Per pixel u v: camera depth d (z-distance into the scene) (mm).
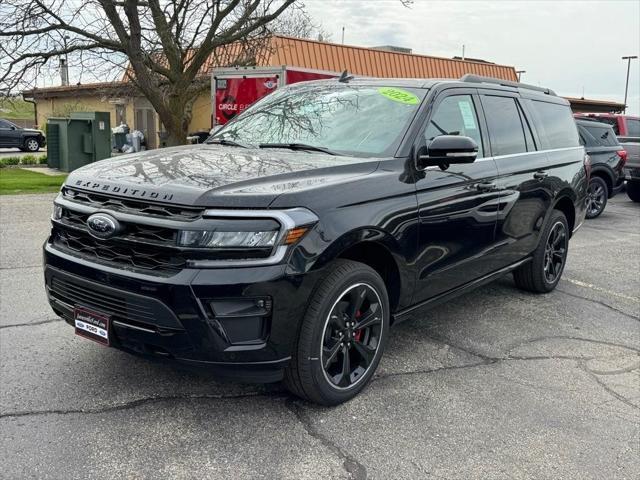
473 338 4848
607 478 3025
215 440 3191
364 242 3559
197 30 15625
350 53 22516
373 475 2959
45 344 4340
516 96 5547
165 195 3098
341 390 3564
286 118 4578
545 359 4477
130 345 3238
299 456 3084
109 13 14258
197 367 3117
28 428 3225
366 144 4074
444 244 4230
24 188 13500
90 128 18125
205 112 24188
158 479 2850
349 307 3572
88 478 2832
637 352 4699
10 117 50156
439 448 3219
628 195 14766
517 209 5160
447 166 4180
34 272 6227
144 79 15234
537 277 5957
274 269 3031
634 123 15156
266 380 3244
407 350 4539
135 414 3418
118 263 3217
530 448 3260
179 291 2973
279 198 3107
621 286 6648
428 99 4305
